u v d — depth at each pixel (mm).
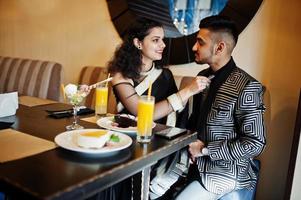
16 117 1438
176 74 2309
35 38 3156
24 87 2770
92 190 829
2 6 3387
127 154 1025
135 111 1564
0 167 865
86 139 998
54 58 3037
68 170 871
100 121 1389
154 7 2297
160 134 1245
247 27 1993
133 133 1265
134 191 1310
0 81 2982
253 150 1369
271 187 2025
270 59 1938
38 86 2686
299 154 1476
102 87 1536
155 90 1713
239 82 1437
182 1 2180
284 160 1953
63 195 742
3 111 1420
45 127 1293
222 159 1449
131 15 2408
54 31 2982
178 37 2227
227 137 1478
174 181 1571
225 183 1443
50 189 746
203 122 1545
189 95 1456
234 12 2008
